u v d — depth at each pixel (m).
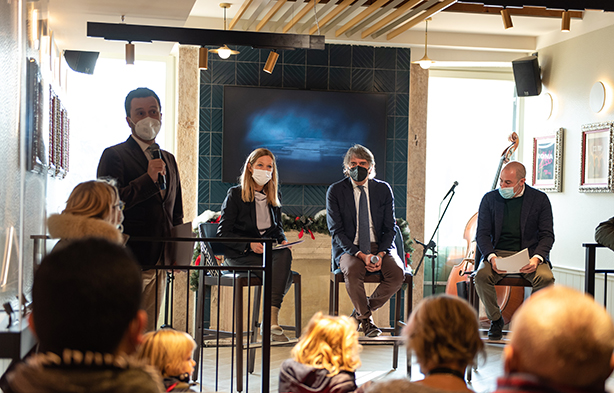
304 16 5.44
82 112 5.52
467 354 1.41
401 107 6.02
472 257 5.39
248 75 5.69
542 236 4.29
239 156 5.65
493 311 4.18
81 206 2.37
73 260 0.90
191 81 5.57
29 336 2.27
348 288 4.05
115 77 5.64
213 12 5.43
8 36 2.25
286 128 5.74
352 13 5.38
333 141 5.83
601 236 3.93
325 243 5.70
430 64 5.46
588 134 5.50
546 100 6.07
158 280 3.28
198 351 4.18
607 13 5.27
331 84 5.86
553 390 0.93
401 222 5.74
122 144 3.38
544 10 5.41
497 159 6.61
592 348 0.92
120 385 0.85
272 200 4.23
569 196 5.77
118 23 3.93
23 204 2.22
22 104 2.27
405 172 6.02
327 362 2.13
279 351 5.13
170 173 3.47
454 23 5.73
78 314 0.87
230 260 4.05
